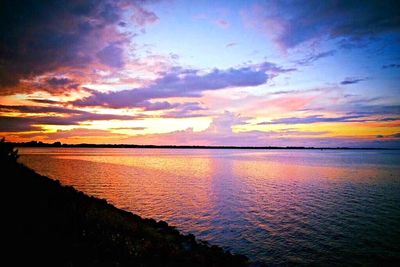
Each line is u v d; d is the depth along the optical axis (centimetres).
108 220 1786
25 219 1325
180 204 3659
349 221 2852
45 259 1004
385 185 5309
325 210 3328
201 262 1474
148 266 1173
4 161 2589
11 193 1688
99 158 16125
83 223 1485
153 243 1569
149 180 6078
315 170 8681
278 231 2538
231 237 2375
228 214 3153
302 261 1880
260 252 2036
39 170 7550
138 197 4100
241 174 7538
